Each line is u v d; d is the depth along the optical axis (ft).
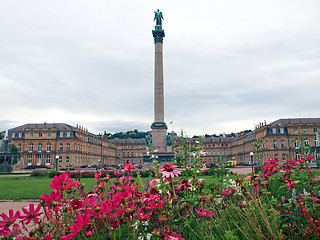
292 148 293.84
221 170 21.75
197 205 17.06
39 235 13.25
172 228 14.61
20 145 322.14
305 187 24.40
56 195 12.69
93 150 392.88
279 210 17.40
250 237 15.84
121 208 12.83
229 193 19.11
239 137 418.10
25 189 75.05
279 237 14.29
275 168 23.61
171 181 15.92
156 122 139.44
